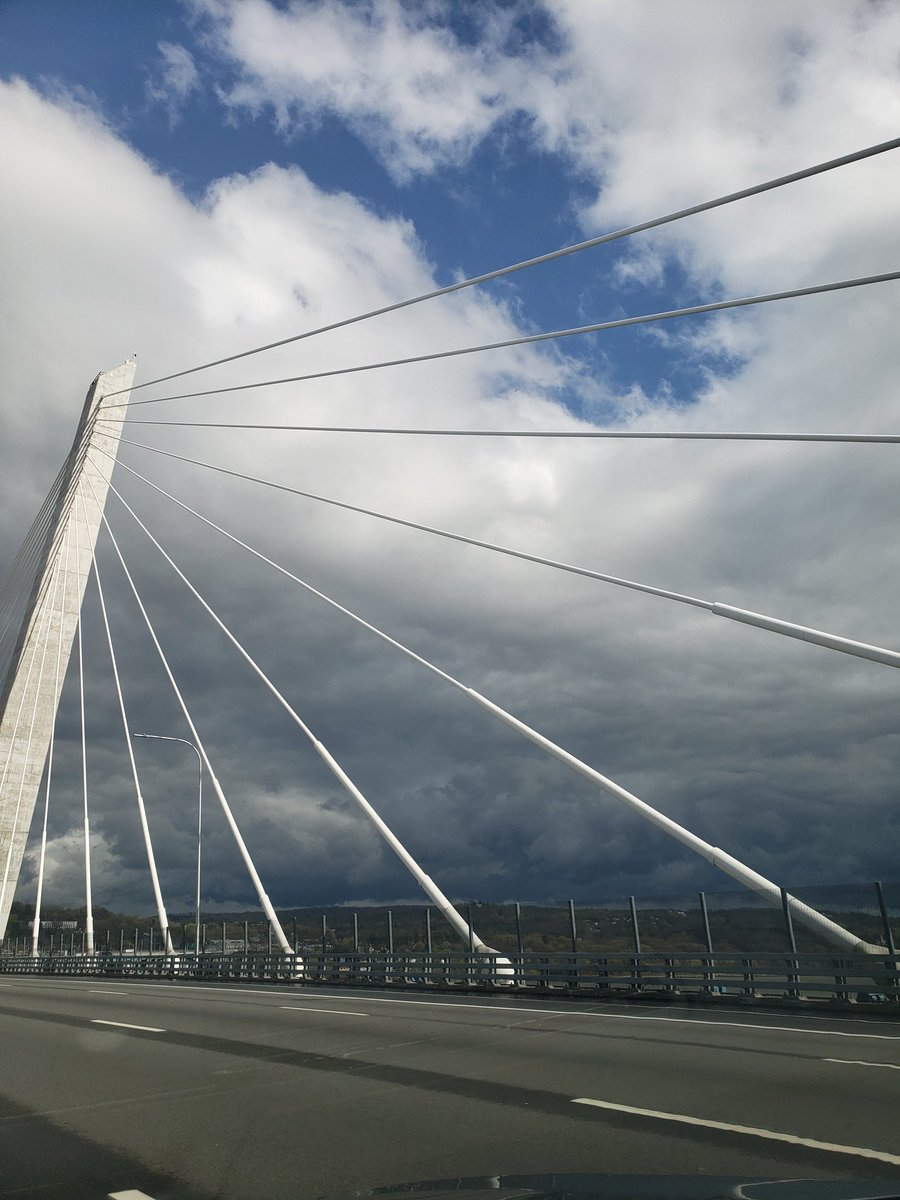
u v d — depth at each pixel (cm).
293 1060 1187
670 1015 1574
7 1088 1022
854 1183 455
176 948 3991
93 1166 688
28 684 4631
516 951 2258
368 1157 689
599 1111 816
